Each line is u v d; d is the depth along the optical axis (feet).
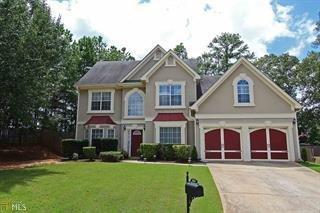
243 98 79.97
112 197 33.37
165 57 89.71
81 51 156.66
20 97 66.08
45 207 29.30
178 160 76.43
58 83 92.89
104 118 93.86
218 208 30.40
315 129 151.84
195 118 80.64
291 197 37.01
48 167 58.39
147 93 89.04
